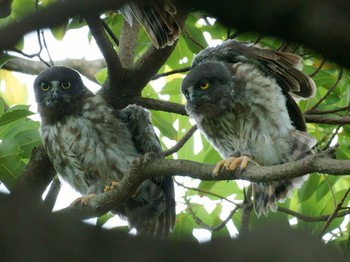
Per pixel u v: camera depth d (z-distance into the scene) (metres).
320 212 12.13
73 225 2.82
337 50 2.46
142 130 12.27
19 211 2.83
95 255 2.74
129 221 11.80
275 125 11.30
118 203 9.41
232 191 12.63
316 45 2.48
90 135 12.09
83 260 2.72
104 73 13.59
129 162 12.16
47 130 12.06
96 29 10.41
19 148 10.02
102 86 12.41
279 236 2.62
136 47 13.20
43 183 11.38
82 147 12.06
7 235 2.73
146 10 9.52
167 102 12.10
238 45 11.80
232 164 7.96
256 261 2.58
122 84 11.83
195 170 8.33
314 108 11.69
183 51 13.29
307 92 11.62
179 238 2.82
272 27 2.50
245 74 11.41
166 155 12.16
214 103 11.47
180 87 13.09
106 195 9.37
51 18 2.82
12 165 9.98
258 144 11.42
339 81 12.38
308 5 2.46
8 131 10.97
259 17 2.50
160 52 11.44
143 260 2.71
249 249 2.62
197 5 2.57
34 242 2.73
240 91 11.38
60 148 11.98
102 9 2.85
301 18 2.47
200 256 2.68
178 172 8.48
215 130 11.80
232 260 2.61
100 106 12.23
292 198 13.52
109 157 12.09
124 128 12.27
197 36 12.59
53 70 12.39
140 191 11.72
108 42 10.81
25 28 2.81
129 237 2.81
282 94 11.59
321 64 11.44
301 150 11.35
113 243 2.77
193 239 2.81
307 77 11.33
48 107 12.13
